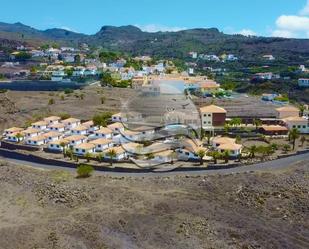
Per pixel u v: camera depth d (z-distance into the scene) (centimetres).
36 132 17700
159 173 12731
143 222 9269
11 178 12244
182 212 9738
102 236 8706
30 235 8681
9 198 10956
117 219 9375
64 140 16250
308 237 8975
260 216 9881
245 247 8488
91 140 16350
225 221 9400
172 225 9138
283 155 14388
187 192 11081
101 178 12356
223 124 17388
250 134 16925
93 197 10738
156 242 8588
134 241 8638
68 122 18925
